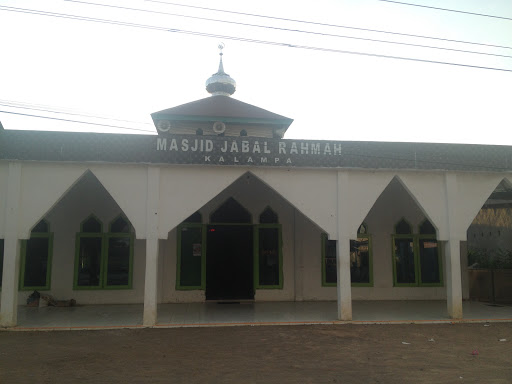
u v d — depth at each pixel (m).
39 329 9.14
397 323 9.95
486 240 16.66
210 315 10.74
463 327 9.61
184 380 5.94
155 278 9.57
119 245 12.77
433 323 10.02
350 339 8.45
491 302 13.37
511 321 10.23
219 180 9.88
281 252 13.28
